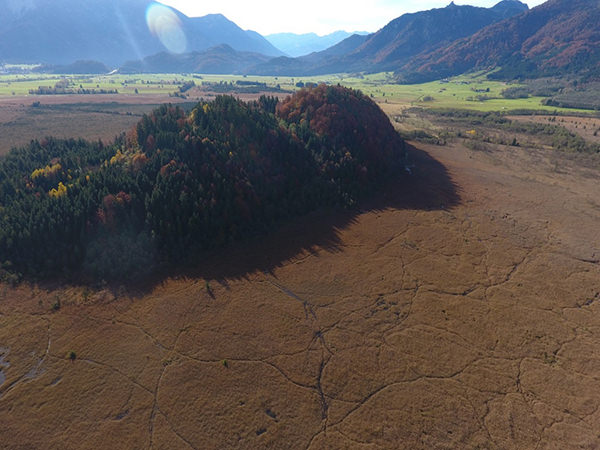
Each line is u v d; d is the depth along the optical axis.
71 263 58.47
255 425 37.84
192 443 36.12
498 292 58.12
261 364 44.69
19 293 53.81
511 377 43.69
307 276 60.94
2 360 44.16
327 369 44.28
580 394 41.72
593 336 49.88
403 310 53.97
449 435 37.25
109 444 35.91
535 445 36.50
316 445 36.16
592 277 62.03
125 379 42.28
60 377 42.31
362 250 68.88
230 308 53.25
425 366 44.94
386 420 38.56
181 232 64.31
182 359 44.97
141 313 51.78
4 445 35.53
